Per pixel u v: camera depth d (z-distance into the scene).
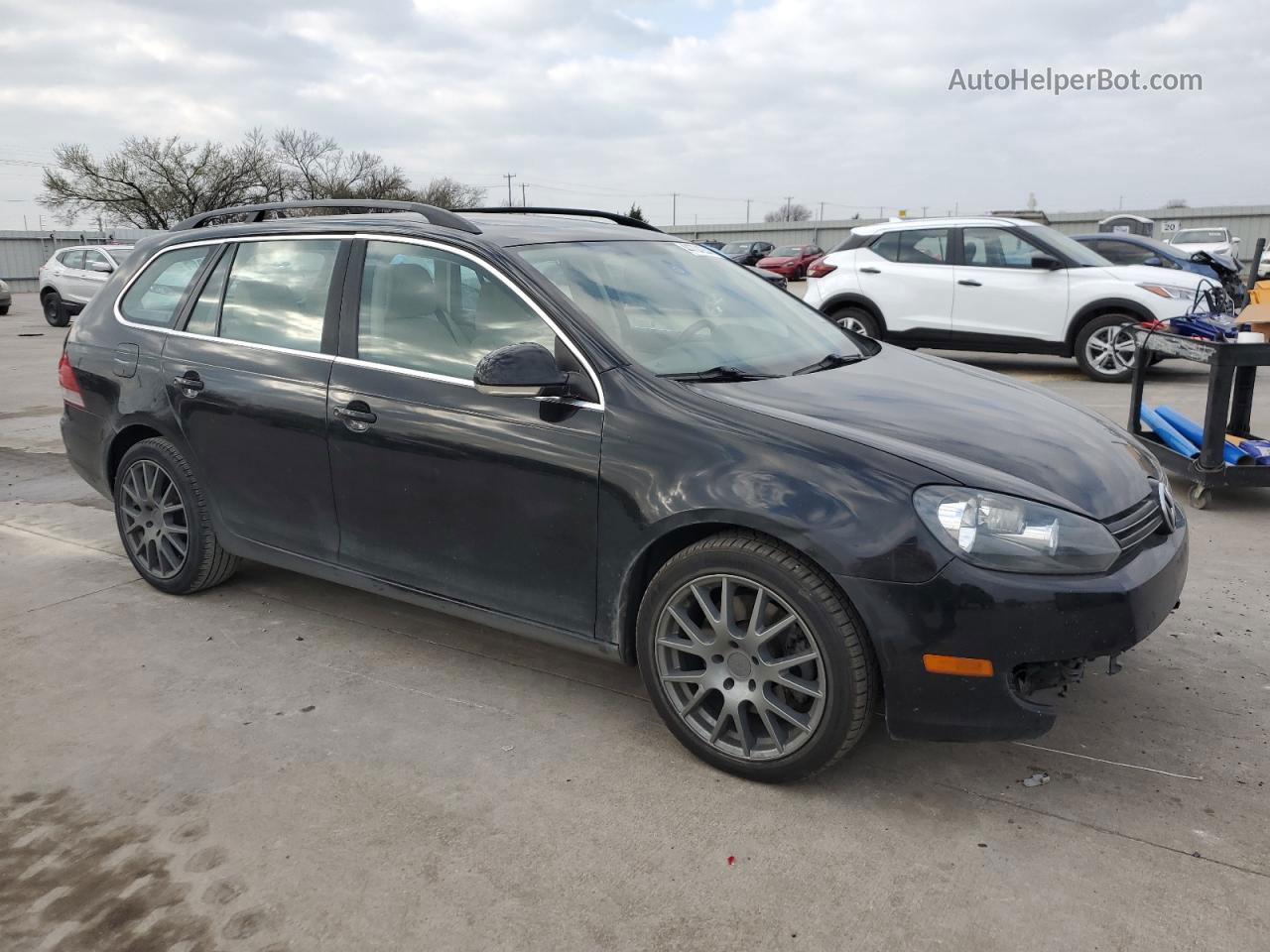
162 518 4.24
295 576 4.58
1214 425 5.20
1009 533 2.46
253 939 2.23
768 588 2.63
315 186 56.69
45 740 3.13
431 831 2.61
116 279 4.50
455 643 3.82
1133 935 2.18
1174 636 3.72
